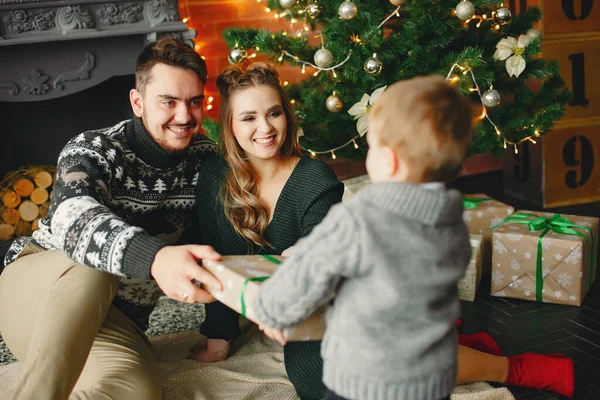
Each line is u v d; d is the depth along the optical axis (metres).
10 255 1.90
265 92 1.73
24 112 3.05
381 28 2.68
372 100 2.46
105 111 3.14
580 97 3.51
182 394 1.85
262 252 1.82
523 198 3.74
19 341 1.65
